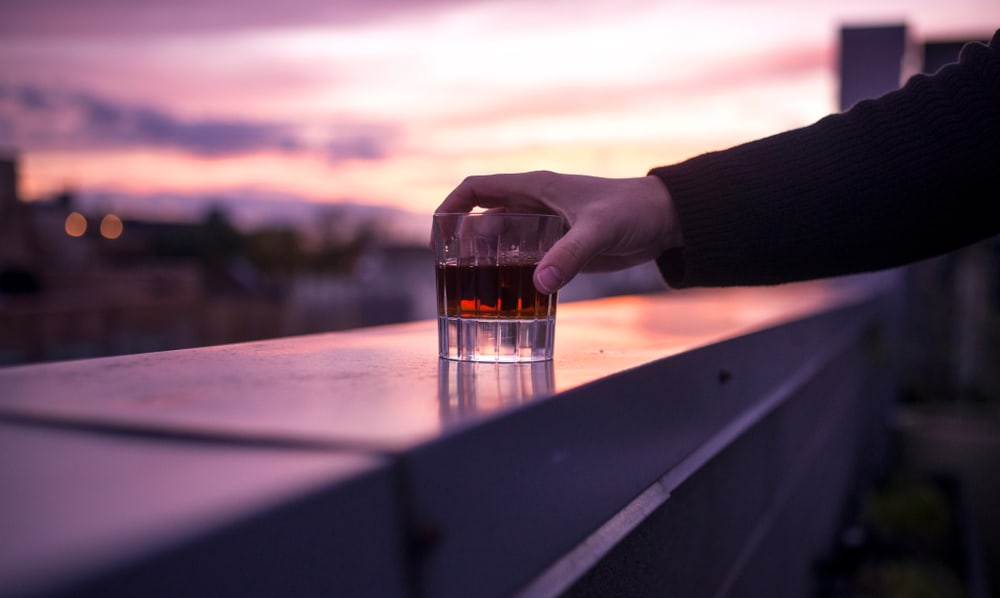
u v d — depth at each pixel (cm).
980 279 438
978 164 72
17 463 31
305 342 74
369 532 32
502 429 41
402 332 86
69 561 22
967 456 335
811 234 72
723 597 88
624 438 57
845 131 74
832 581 175
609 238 67
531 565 44
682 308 137
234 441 34
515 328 61
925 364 443
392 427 37
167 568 23
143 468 30
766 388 102
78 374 51
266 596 27
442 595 36
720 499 86
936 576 203
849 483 230
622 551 59
